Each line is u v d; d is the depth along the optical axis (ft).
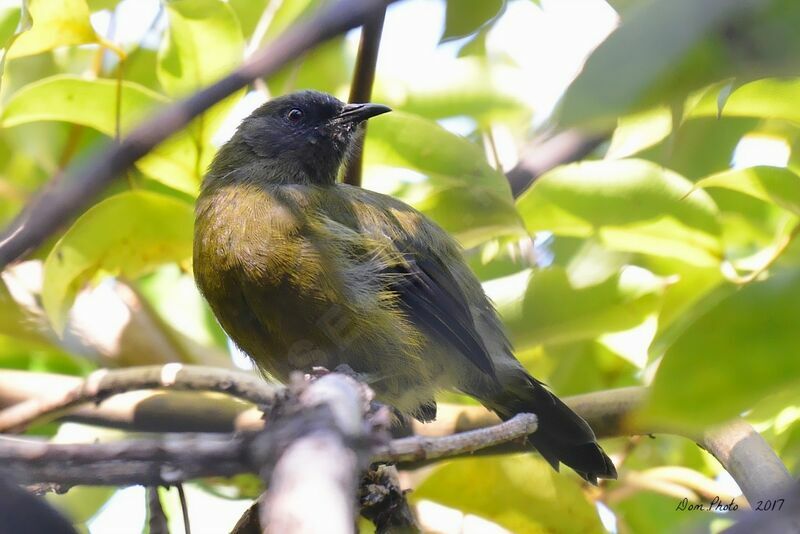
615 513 36.76
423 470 34.42
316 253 32.60
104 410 35.55
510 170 37.37
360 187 36.60
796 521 12.71
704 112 26.37
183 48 32.42
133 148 16.02
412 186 39.47
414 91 40.45
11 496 11.32
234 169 36.83
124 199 32.24
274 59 15.02
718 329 16.11
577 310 32.01
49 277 32.42
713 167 30.30
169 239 33.37
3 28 36.65
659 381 16.31
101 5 36.91
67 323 37.47
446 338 34.32
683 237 30.58
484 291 35.78
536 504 34.09
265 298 32.76
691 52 10.71
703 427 16.61
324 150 37.50
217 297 33.53
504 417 35.60
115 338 37.86
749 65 10.68
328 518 11.93
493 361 34.53
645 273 32.01
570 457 33.73
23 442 15.03
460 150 33.76
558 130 11.60
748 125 29.45
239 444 14.55
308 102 37.78
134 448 14.74
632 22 10.93
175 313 42.11
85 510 35.09
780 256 30.14
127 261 33.55
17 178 37.81
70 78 32.09
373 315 32.81
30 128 35.14
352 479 13.62
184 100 15.74
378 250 33.65
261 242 32.81
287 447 13.96
